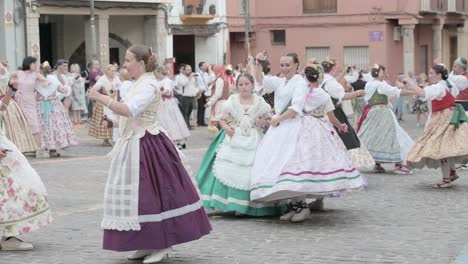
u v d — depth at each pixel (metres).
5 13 24.97
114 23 29.91
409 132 23.34
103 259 7.54
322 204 10.02
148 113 7.22
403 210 9.95
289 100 9.20
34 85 15.54
